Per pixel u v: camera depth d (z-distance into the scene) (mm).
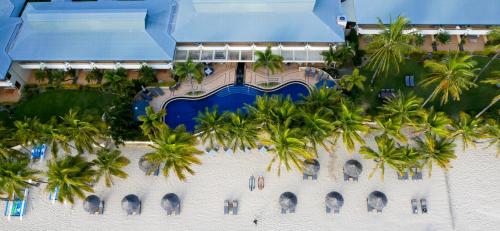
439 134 53906
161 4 73375
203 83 70875
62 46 68188
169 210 59500
